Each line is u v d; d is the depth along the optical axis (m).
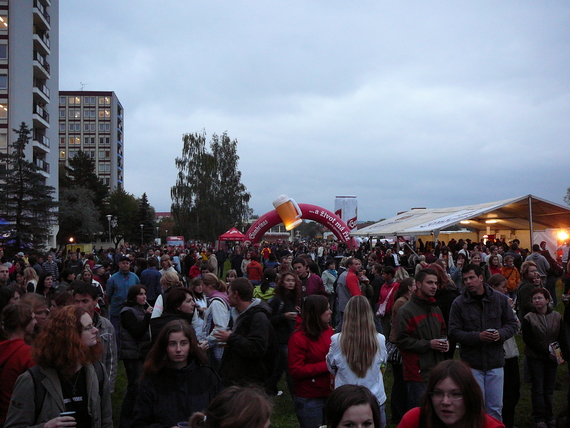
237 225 52.41
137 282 9.10
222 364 4.49
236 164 52.81
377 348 3.92
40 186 29.48
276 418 6.18
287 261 10.70
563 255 18.58
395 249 24.95
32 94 39.84
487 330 4.71
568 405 2.42
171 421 3.01
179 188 50.16
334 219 30.91
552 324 5.62
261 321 4.46
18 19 39.38
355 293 9.08
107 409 3.34
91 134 93.56
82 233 51.16
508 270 11.18
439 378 2.48
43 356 2.93
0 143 38.59
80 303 4.93
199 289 6.76
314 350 4.25
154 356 3.13
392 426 5.91
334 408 2.39
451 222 19.58
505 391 5.55
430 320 4.79
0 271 7.75
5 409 3.35
